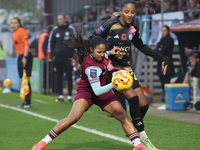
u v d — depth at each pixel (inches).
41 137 765.3
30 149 666.8
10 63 1878.7
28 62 1176.2
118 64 648.4
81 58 573.9
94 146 682.2
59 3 2733.8
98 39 548.7
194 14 1581.0
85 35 2009.1
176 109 1213.1
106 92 552.1
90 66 557.3
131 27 641.0
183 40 1321.4
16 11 5639.8
